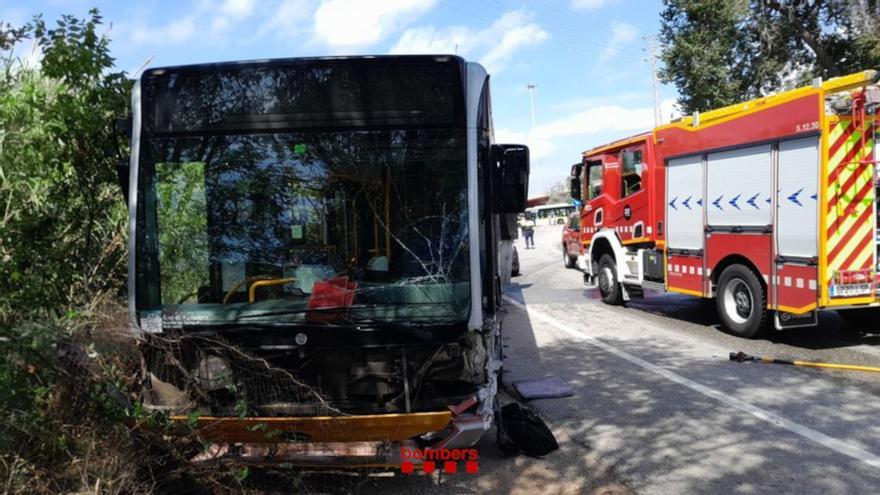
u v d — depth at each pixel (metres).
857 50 20.92
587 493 4.53
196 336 4.09
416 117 4.26
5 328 3.54
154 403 4.22
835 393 6.60
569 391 6.87
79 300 4.55
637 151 11.86
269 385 4.11
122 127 4.39
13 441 3.63
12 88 5.21
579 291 15.39
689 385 7.05
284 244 4.30
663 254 11.18
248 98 4.30
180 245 4.30
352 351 4.11
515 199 4.64
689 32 22.94
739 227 9.30
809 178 8.13
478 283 4.14
